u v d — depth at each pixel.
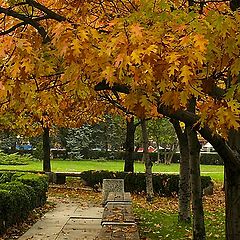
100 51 3.65
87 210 14.50
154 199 17.97
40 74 4.47
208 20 3.72
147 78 3.62
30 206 12.50
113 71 3.60
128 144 21.70
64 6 5.36
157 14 3.89
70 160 47.62
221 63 3.99
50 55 4.46
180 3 4.89
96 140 48.88
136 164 44.12
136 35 3.51
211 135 4.73
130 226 7.71
